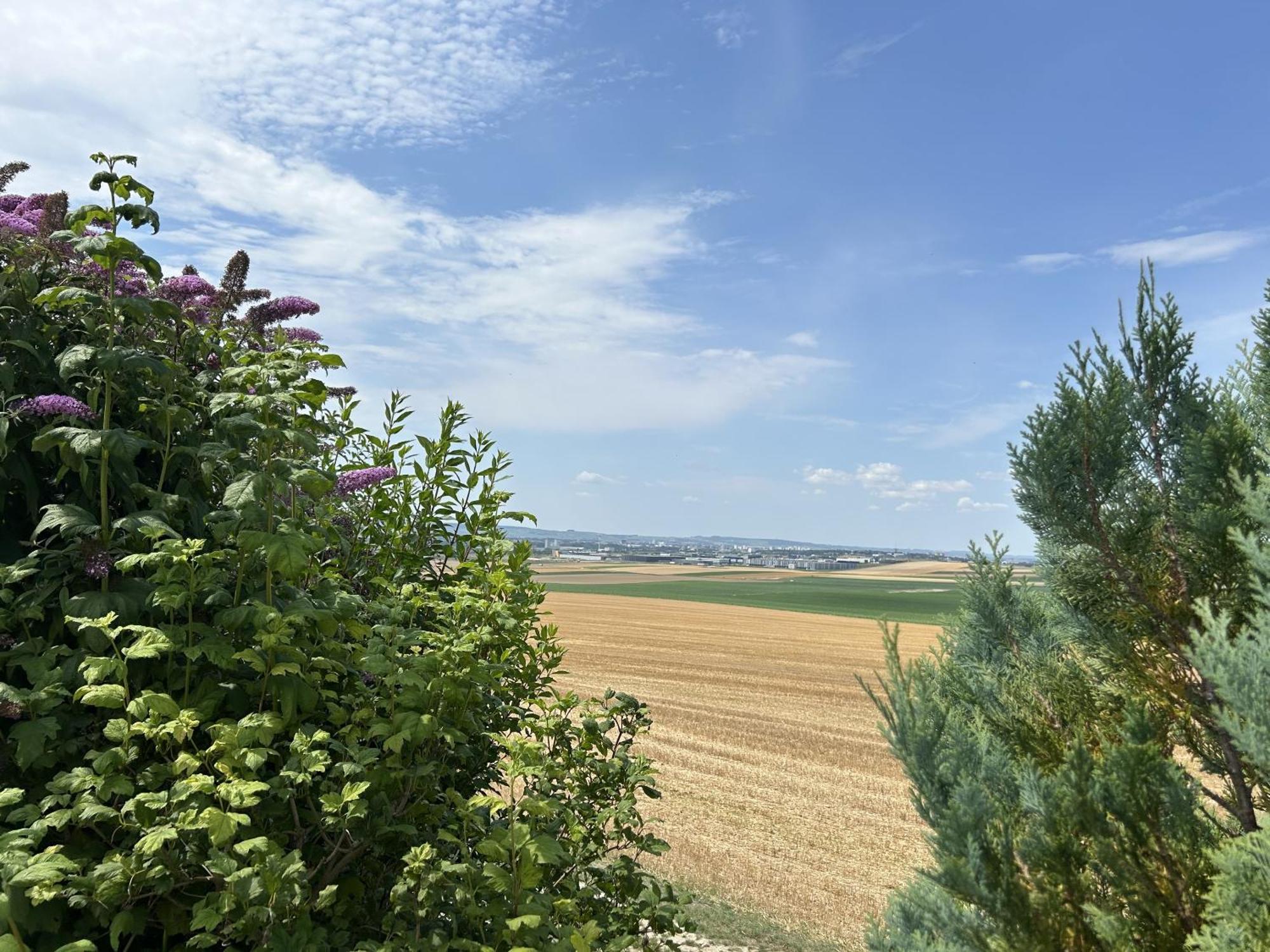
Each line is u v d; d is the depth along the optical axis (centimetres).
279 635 283
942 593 10712
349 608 339
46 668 275
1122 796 235
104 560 290
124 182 310
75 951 218
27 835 237
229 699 299
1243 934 195
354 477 392
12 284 324
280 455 374
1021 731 294
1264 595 211
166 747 284
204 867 252
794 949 689
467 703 341
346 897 309
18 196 382
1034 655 309
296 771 271
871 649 4072
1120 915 236
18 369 321
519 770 326
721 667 3180
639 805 1230
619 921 363
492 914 285
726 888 854
